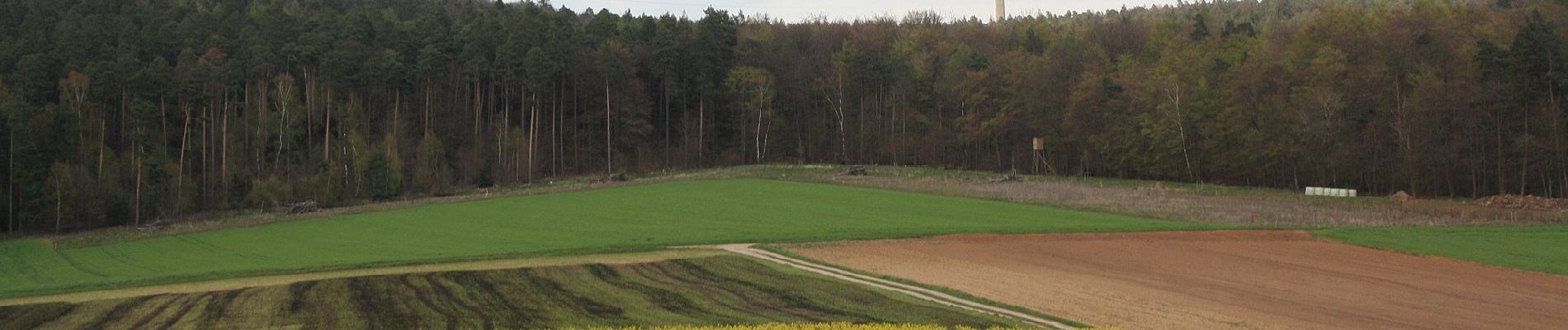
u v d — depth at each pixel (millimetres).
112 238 59969
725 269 35156
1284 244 44969
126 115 88500
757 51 133250
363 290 30250
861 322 25438
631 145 118125
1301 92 83000
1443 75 77125
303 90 103312
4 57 90938
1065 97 107688
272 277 34875
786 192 75500
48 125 79438
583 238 49281
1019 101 108625
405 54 112438
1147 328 25609
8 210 72812
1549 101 71062
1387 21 87500
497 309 27438
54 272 45938
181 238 57281
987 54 130750
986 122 109500
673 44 122938
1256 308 29156
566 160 113875
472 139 108188
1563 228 51062
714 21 133250
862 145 120875
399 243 49719
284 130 94188
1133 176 101812
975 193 73062
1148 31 139625
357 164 88188
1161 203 65312
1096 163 104312
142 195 78312
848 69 123875
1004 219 56156
